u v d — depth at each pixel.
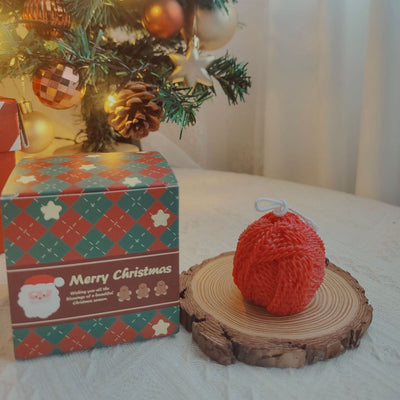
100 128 0.49
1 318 0.29
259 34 0.57
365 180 0.49
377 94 0.47
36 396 0.24
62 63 0.35
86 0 0.36
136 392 0.24
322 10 0.50
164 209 0.25
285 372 0.25
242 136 0.62
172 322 0.27
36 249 0.24
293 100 0.56
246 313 0.27
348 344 0.26
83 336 0.26
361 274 0.34
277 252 0.26
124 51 0.44
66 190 0.24
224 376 0.25
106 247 0.25
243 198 0.48
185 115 0.39
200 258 0.36
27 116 0.40
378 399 0.23
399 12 0.45
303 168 0.58
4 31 0.34
